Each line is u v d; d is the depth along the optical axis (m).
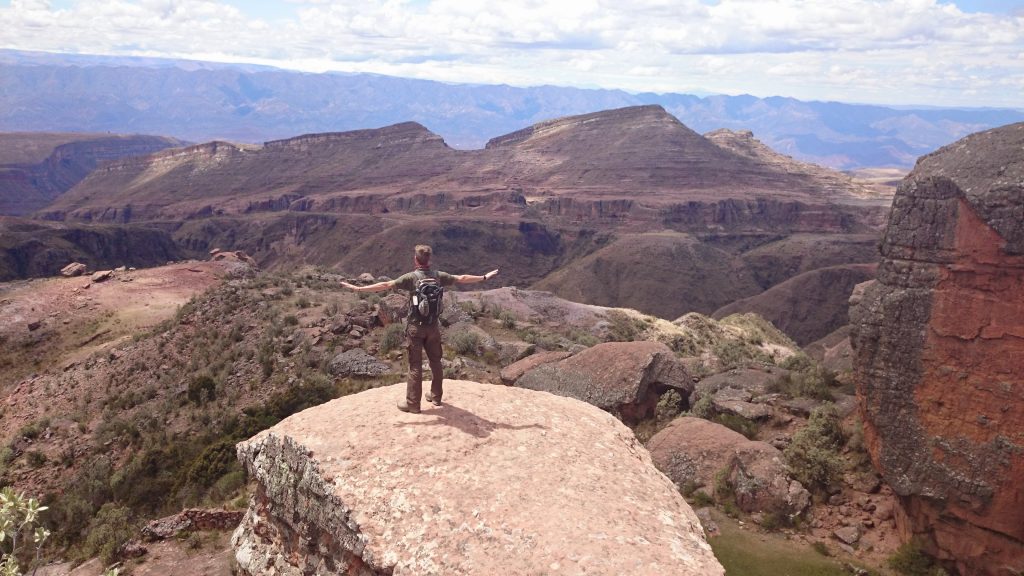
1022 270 17.23
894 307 19.67
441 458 8.16
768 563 19.45
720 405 28.91
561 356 34.25
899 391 19.75
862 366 20.64
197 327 44.81
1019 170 17.52
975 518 18.36
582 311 58.75
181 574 16.09
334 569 7.97
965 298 18.33
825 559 19.77
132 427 32.78
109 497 27.23
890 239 20.08
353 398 10.34
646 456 10.00
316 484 8.12
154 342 44.22
